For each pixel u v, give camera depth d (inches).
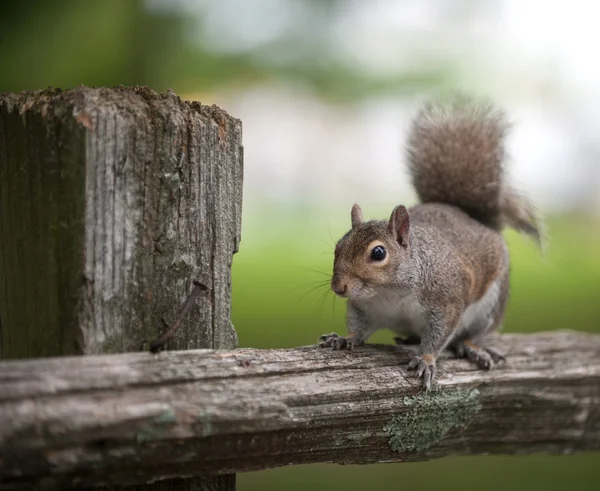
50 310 83.2
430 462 101.3
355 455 85.7
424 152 97.3
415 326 91.6
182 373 82.5
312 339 104.2
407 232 90.8
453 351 91.5
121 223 83.3
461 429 87.9
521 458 102.2
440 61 130.3
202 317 84.5
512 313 123.9
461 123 97.3
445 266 91.4
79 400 81.1
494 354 89.5
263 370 83.8
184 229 84.0
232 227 85.0
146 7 113.0
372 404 85.5
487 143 97.0
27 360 81.5
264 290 126.0
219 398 82.6
